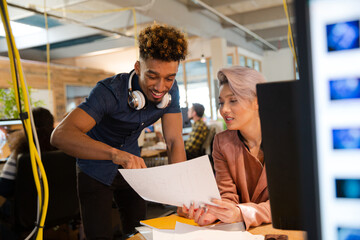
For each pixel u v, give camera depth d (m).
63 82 9.77
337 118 0.34
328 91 0.34
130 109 1.30
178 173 0.79
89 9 6.27
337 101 0.33
